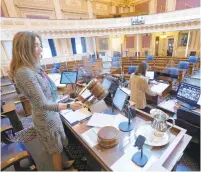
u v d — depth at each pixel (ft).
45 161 6.27
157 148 3.59
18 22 25.17
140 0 41.27
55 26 29.76
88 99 5.58
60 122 4.45
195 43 30.73
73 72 8.36
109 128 4.00
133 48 42.09
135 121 4.74
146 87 6.78
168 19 27.63
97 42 43.21
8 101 14.05
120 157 3.37
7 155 4.51
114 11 44.39
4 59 25.46
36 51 3.68
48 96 4.04
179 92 7.14
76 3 36.06
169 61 26.84
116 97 5.15
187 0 30.42
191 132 5.44
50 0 31.86
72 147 6.77
